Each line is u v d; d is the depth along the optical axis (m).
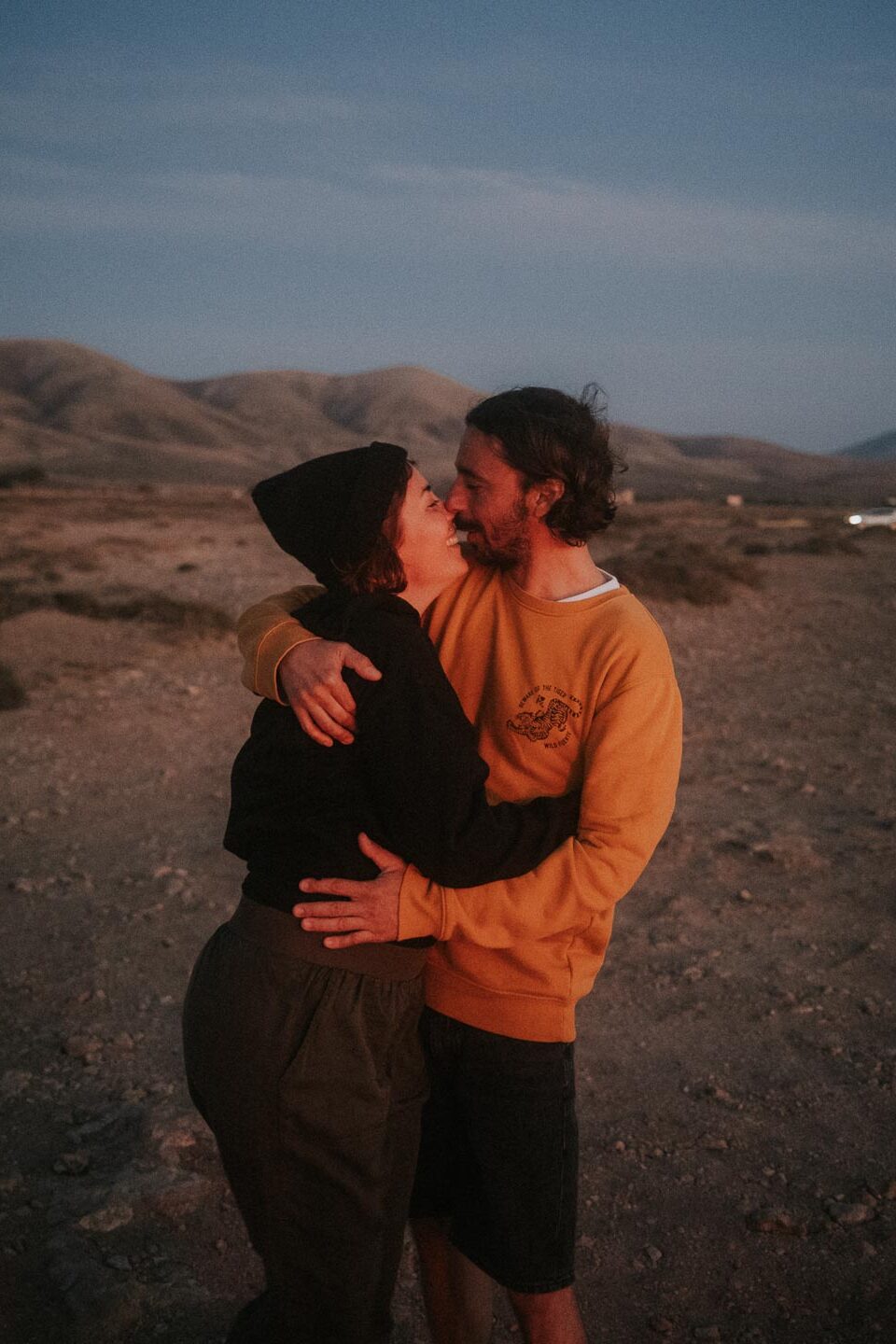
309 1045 1.87
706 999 4.53
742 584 20.22
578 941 2.08
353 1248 1.94
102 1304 2.75
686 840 6.50
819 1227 3.12
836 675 12.59
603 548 28.30
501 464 2.03
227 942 1.98
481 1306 2.41
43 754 8.50
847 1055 4.08
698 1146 3.51
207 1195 3.23
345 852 1.91
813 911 5.46
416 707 1.86
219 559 25.44
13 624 13.42
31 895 5.61
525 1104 2.05
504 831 1.89
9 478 86.19
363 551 1.98
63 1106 3.69
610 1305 2.84
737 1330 2.76
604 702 1.99
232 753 8.71
